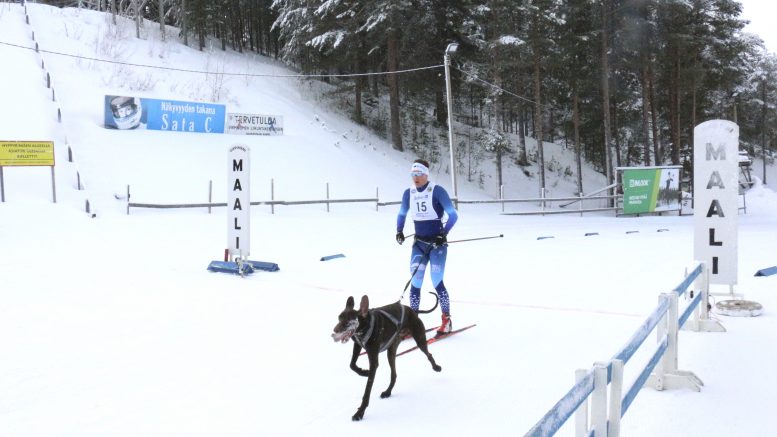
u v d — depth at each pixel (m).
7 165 16.39
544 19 31.59
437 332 6.87
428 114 42.12
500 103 35.53
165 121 24.42
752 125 57.38
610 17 34.16
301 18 33.44
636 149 47.56
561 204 36.12
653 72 40.00
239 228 11.14
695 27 38.75
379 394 5.08
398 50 33.72
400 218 7.30
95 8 52.84
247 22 52.34
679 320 5.50
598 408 3.12
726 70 42.88
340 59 34.28
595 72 35.88
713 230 7.90
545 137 51.81
